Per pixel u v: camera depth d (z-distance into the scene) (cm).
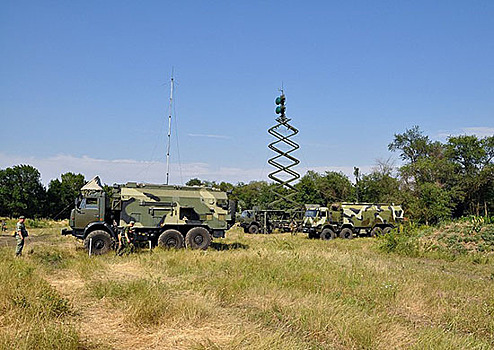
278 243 2119
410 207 3816
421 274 1211
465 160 5450
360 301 877
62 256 1553
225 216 1909
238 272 1141
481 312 811
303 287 992
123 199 1772
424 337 643
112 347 609
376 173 5241
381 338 658
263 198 6016
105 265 1305
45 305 737
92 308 804
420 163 4850
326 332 689
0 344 548
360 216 2884
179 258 1448
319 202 6191
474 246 1872
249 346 593
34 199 6059
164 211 1823
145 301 759
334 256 1514
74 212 1695
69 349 571
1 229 3262
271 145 4062
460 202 5156
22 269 1041
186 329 686
